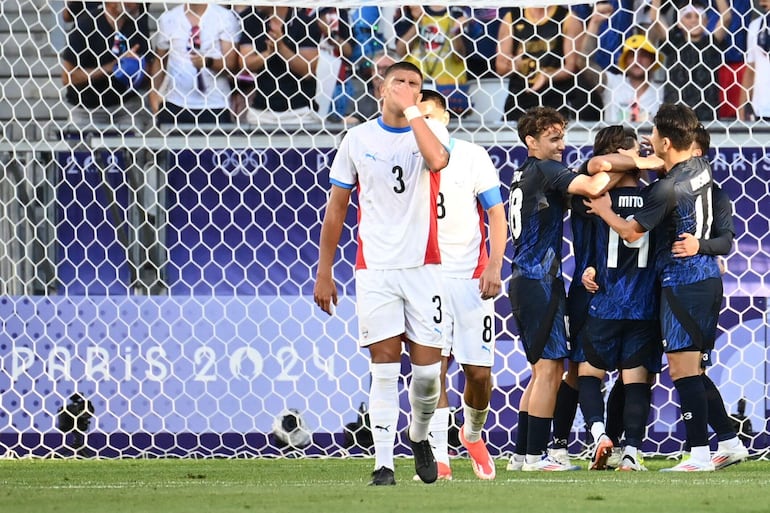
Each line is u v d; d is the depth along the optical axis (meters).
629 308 18.95
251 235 24.44
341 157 14.54
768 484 15.37
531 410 19.75
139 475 19.31
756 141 24.61
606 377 23.23
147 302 23.89
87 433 23.59
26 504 12.68
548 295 18.98
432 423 17.72
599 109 28.33
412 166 14.20
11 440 23.66
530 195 18.92
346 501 12.45
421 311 14.20
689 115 18.91
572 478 17.20
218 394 23.69
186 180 24.70
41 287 24.41
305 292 24.23
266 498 13.00
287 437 23.66
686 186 18.61
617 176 18.97
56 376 23.70
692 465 18.91
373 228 14.30
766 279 23.62
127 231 24.47
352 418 23.64
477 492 13.60
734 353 23.27
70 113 25.72
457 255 17.83
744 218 23.95
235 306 23.94
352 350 23.75
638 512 11.29
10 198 24.62
